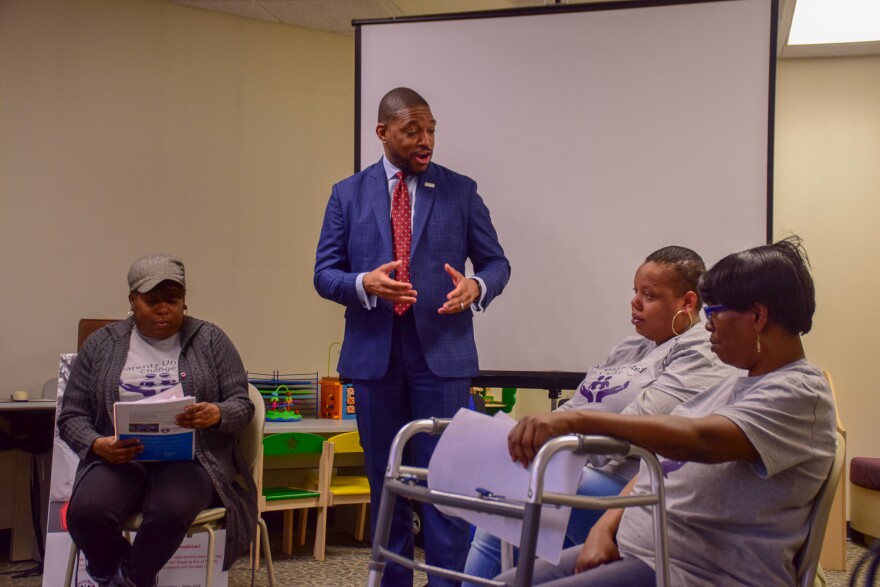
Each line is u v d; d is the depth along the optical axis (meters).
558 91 3.09
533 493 1.13
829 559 3.88
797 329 1.42
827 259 4.93
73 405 2.58
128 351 2.64
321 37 4.73
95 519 2.32
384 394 2.39
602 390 2.08
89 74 4.16
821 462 1.37
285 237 4.61
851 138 4.95
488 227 2.54
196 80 4.40
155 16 4.31
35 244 4.01
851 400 4.85
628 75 3.05
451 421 1.37
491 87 3.14
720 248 2.97
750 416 1.33
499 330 3.09
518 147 3.11
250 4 4.35
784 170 4.98
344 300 2.37
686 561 1.42
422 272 2.38
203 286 4.38
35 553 3.80
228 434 2.59
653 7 3.04
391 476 1.42
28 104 4.02
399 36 3.20
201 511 2.43
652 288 2.07
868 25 4.49
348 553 3.95
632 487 1.56
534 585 1.42
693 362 1.87
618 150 3.05
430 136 2.41
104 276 4.16
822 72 4.99
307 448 3.74
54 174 4.06
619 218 3.04
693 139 3.00
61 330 4.05
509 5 4.43
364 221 2.44
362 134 3.21
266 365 4.52
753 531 1.39
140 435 2.36
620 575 1.42
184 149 4.36
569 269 3.06
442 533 2.34
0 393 3.90
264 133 4.56
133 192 4.23
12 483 3.95
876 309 4.87
